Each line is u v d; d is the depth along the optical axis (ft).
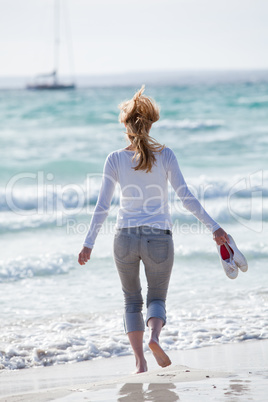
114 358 37.76
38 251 72.02
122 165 29.35
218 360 34.78
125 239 29.17
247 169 142.20
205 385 24.85
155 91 513.45
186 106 324.19
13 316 47.34
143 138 28.89
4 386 30.58
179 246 73.56
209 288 56.39
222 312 48.03
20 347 39.04
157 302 29.78
